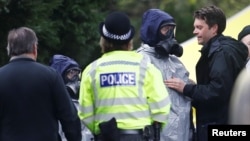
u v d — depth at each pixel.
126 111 12.24
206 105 13.53
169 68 13.90
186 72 14.23
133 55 12.55
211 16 13.66
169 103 12.43
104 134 12.11
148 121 12.35
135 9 47.94
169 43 13.77
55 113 12.28
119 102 12.26
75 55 26.62
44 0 24.48
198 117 13.80
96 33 26.55
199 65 13.80
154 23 13.77
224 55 13.38
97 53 27.67
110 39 12.41
